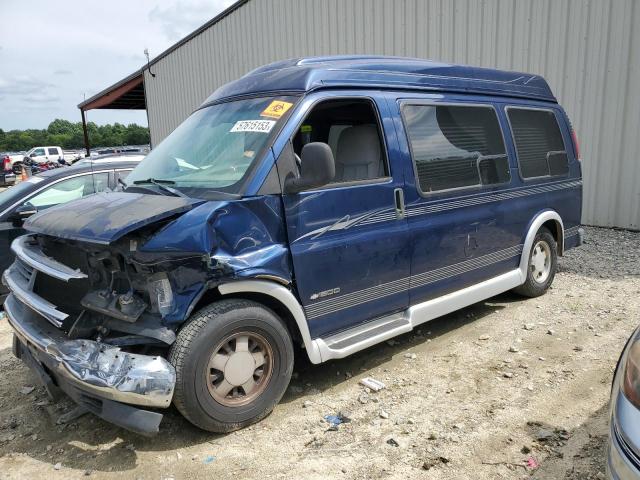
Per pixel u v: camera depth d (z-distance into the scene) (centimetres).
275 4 1335
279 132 348
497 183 495
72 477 299
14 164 2973
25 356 380
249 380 336
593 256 736
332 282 367
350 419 349
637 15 804
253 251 326
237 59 1493
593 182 896
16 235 607
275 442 326
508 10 930
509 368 413
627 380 222
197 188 343
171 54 1805
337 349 372
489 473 291
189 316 314
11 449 329
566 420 337
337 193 367
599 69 855
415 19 1052
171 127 1883
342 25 1183
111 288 317
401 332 412
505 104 520
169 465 306
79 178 657
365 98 396
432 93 448
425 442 321
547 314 527
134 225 290
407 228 411
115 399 290
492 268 501
